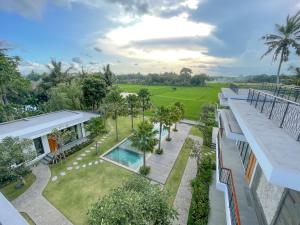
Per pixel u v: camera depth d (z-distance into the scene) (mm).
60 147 19922
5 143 14734
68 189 15445
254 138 5938
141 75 171875
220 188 10453
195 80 121750
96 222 6977
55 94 33250
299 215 5121
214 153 22375
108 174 17734
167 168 18969
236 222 7293
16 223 7254
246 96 17359
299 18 23750
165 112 22578
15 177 14914
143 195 8188
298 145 5352
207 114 32156
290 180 4016
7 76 27766
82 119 25250
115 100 27828
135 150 23359
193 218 11609
